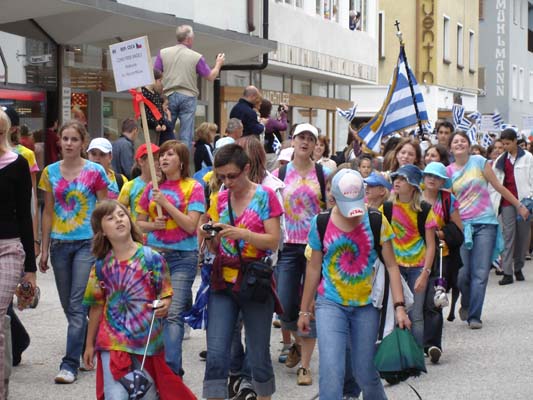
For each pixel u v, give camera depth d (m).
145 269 7.62
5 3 16.67
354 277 7.79
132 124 16.23
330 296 7.83
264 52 24.66
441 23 49.06
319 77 34.16
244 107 16.23
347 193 7.61
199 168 15.74
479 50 65.75
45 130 19.39
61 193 10.20
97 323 7.77
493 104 65.62
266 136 17.67
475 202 13.30
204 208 9.37
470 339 12.52
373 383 7.86
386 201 9.37
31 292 8.80
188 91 16.69
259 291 8.08
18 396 9.52
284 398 9.62
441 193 11.43
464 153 13.41
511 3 65.88
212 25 23.88
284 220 10.28
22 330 10.59
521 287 17.36
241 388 9.17
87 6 17.11
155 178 9.17
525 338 12.57
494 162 18.95
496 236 13.28
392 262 7.84
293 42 29.61
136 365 7.59
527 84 71.38
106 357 7.57
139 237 7.81
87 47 20.45
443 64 49.97
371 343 7.80
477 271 13.20
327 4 33.28
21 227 8.68
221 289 8.12
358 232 7.76
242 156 8.16
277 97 30.39
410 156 12.11
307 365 10.16
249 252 8.16
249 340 8.26
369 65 37.31
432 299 10.93
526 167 17.91
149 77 9.84
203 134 15.71
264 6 26.59
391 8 47.91
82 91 20.39
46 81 19.33
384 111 18.09
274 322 12.98
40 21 18.73
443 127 16.14
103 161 12.48
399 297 7.81
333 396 7.59
